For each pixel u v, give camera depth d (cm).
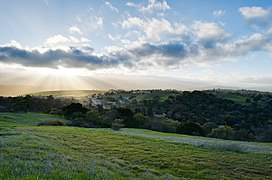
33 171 909
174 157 2800
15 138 2470
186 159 2759
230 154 3281
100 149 2919
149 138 4381
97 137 3994
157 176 1839
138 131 6988
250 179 2233
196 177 2164
